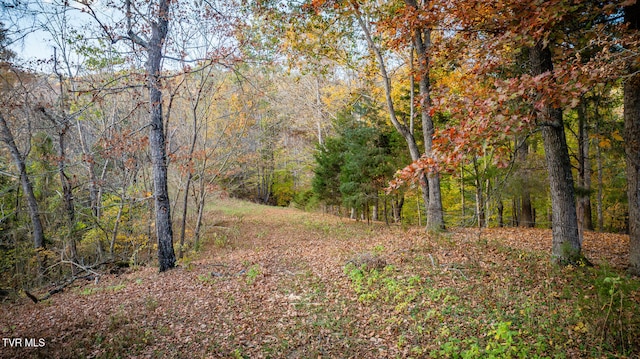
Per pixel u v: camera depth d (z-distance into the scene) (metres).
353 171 18.59
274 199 44.66
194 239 18.83
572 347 4.80
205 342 6.06
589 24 6.68
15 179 15.95
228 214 30.05
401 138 17.33
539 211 24.39
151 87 11.01
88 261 17.38
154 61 10.81
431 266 8.70
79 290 11.34
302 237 18.70
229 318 6.98
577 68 4.56
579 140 12.51
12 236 15.74
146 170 18.08
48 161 15.66
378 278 8.32
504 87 4.68
